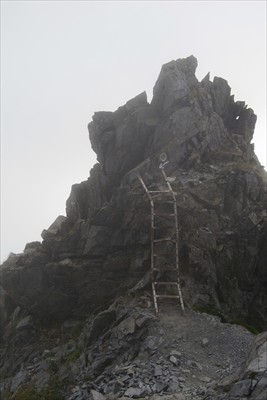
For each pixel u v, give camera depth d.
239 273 27.73
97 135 33.16
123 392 17.55
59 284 30.47
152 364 19.70
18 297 32.44
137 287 26.50
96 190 32.56
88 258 30.27
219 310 25.66
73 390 20.94
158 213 27.62
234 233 28.27
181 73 34.19
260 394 13.69
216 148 33.03
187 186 29.03
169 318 23.48
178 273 25.28
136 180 30.28
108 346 23.12
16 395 24.33
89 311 29.77
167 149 31.11
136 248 28.92
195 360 19.98
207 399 15.57
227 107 36.50
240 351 20.58
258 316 26.72
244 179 29.59
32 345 30.17
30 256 32.31
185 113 32.34
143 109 33.03
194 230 27.61
